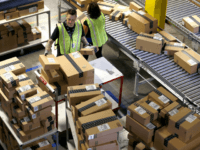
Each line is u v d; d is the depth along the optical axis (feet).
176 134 16.31
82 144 15.85
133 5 25.77
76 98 16.89
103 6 26.63
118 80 24.82
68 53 21.16
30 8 25.04
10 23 25.32
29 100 16.37
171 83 20.26
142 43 22.31
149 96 18.11
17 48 25.58
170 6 27.09
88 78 19.12
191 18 24.63
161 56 22.27
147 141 16.98
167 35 23.57
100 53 24.17
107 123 15.30
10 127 17.35
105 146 15.43
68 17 19.67
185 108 16.99
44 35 27.43
